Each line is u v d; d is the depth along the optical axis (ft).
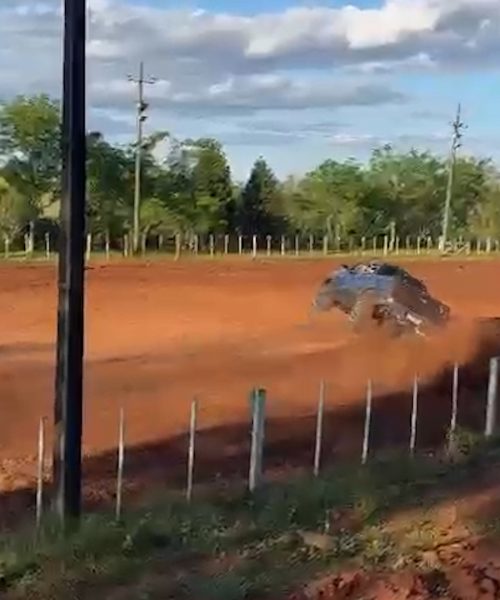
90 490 39.09
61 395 31.91
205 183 238.68
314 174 280.31
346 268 83.97
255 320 90.94
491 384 44.60
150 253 186.60
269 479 38.91
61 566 27.84
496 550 27.20
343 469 38.78
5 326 86.69
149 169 230.27
